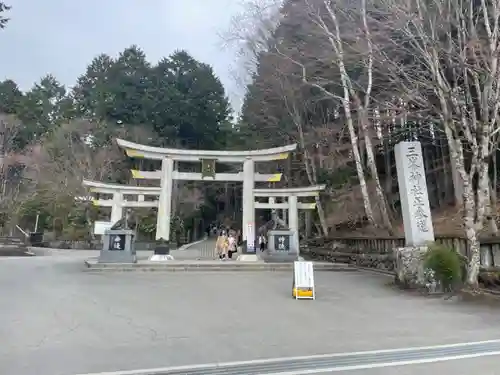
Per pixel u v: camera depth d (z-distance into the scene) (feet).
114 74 151.12
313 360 16.17
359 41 53.06
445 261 35.35
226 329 21.81
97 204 74.49
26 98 164.04
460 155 36.91
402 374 14.43
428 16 40.88
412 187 41.14
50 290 34.63
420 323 23.89
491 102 38.65
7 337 19.54
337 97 66.44
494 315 26.40
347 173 88.89
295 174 106.01
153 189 75.77
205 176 73.31
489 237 35.73
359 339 19.86
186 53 160.35
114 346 18.19
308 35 70.69
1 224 118.73
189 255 85.46
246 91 103.24
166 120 142.82
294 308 28.53
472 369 15.02
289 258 61.67
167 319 24.16
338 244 73.10
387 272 52.31
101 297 31.60
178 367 15.15
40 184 122.11
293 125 98.63
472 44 35.24
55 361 15.84
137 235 115.03
